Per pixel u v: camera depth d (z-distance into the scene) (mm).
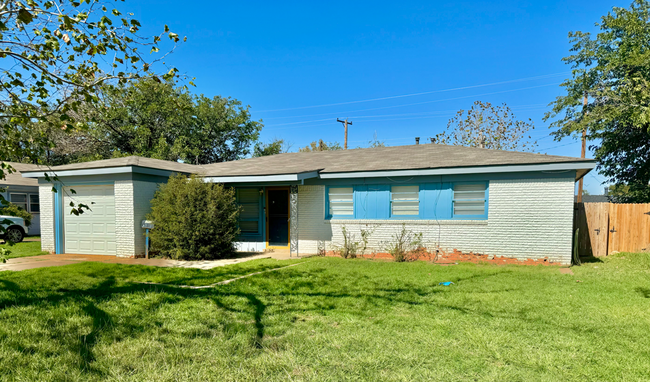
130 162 11172
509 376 3557
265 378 3551
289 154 17859
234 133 34438
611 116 16438
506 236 10320
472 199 10812
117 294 6375
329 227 12219
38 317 5082
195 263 10086
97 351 4070
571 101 21156
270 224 13234
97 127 26500
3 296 6117
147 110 26156
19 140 5266
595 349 4180
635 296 6449
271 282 7512
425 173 10875
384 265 9875
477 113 32219
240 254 12180
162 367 3750
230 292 6648
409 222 11289
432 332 4688
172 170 12398
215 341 4406
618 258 11266
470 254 10664
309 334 4676
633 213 11938
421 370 3695
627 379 3500
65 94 5520
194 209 10805
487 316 5316
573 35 21312
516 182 10219
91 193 11883
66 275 8000
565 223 9789
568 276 8258
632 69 18016
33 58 5016
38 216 21172
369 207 11805
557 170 9742
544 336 4555
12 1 4602
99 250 11766
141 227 11320
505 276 8273
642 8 19156
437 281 7730
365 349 4203
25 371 3570
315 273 8586
